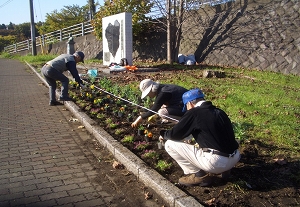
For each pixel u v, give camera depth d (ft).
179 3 52.60
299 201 11.05
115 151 15.48
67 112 24.67
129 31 46.80
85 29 85.56
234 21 50.55
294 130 17.78
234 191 11.66
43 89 35.29
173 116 16.92
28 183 12.92
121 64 46.32
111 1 62.80
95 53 77.25
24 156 15.78
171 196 11.05
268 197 11.29
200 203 10.80
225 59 50.44
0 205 11.24
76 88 31.24
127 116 21.59
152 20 61.67
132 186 12.78
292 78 38.24
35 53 94.32
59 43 96.17
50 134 19.34
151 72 43.21
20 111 25.03
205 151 11.31
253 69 45.32
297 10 43.60
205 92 28.17
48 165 14.73
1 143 17.63
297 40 42.50
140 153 15.39
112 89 28.48
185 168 12.24
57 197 11.86
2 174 13.71
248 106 22.97
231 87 30.55
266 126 18.48
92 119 20.94
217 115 11.20
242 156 14.60
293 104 24.09
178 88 17.03
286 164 13.73
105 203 11.54
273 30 45.44
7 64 70.23
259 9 47.73
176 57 54.65
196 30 56.24
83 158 15.62
